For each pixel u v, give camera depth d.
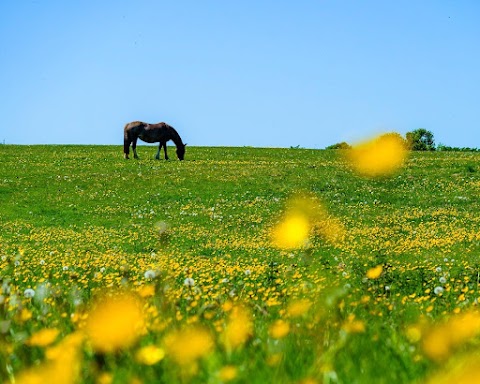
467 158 61.62
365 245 28.33
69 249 28.59
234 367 3.83
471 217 38.66
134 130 63.66
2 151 70.44
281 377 3.75
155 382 3.79
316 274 14.59
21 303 6.39
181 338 4.00
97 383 3.72
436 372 3.76
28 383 3.25
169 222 38.44
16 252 27.38
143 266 20.95
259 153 71.44
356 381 3.77
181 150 64.44
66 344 4.07
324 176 52.22
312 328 5.37
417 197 44.84
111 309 3.85
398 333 5.45
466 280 14.02
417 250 26.16
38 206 42.91
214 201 44.59
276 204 43.19
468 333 4.32
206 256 26.55
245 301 7.91
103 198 45.47
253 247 28.95
